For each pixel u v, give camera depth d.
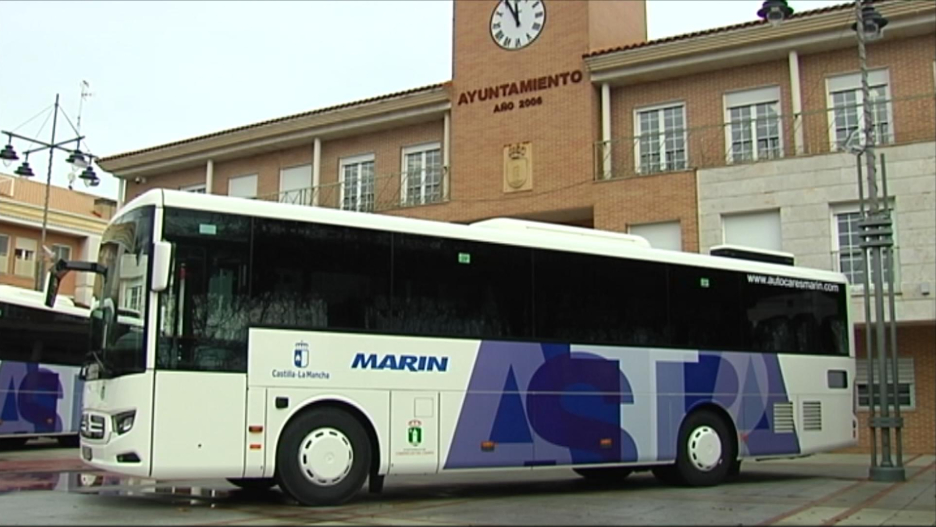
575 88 24.80
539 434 12.16
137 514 10.03
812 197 21.05
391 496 12.32
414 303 11.53
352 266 11.20
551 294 12.64
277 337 10.58
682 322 13.84
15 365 21.39
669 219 22.75
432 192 27.66
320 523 9.34
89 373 10.84
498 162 25.66
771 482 14.69
